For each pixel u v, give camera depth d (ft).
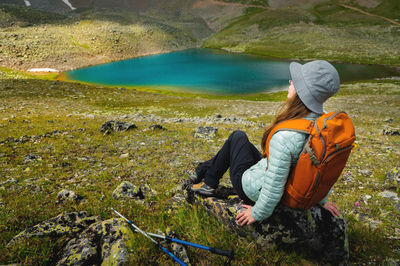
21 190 20.16
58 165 28.19
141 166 29.45
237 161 11.19
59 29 571.28
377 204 19.36
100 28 596.70
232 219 11.57
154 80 317.63
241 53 500.74
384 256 11.74
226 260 10.75
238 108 133.49
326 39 491.72
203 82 295.28
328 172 7.92
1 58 379.55
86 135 46.21
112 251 10.76
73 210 16.21
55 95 132.98
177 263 10.59
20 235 11.65
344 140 7.50
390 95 159.63
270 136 8.68
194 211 13.10
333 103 136.67
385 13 631.97
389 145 42.75
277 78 295.89
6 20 601.62
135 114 102.42
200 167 13.70
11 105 93.04
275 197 8.71
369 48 402.11
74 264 10.29
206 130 51.52
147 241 11.47
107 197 18.72
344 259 10.62
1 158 29.14
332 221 10.41
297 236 10.43
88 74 372.38
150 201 17.98
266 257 10.84
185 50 593.83
